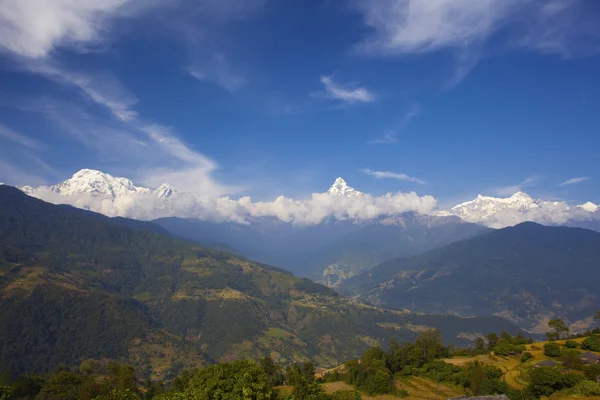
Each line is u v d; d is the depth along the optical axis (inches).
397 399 5132.9
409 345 6855.3
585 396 3873.0
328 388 5669.3
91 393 4822.8
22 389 5541.3
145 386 6422.2
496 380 4596.5
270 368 5915.4
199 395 2546.8
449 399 3924.7
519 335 6673.2
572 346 5275.6
